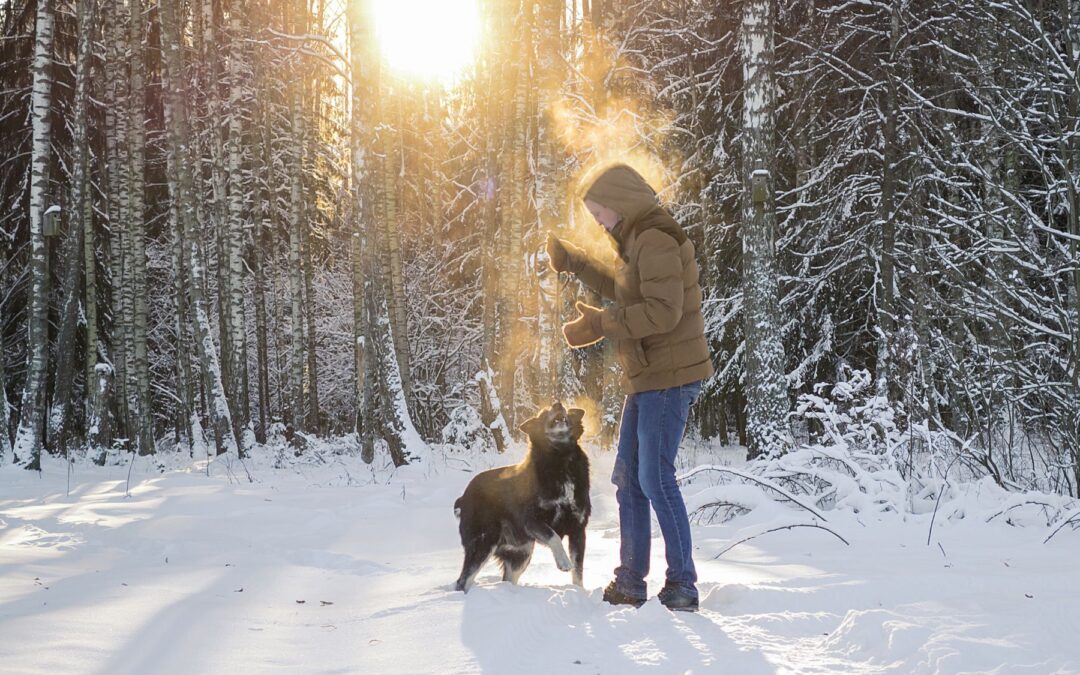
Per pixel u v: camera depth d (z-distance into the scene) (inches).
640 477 156.2
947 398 460.8
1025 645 119.6
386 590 180.9
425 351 923.4
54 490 417.4
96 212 752.3
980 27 439.2
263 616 154.6
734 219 704.4
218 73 808.9
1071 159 358.6
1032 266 354.0
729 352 709.9
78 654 122.6
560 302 665.0
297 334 780.0
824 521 251.3
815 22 614.5
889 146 524.7
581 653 124.8
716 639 129.6
